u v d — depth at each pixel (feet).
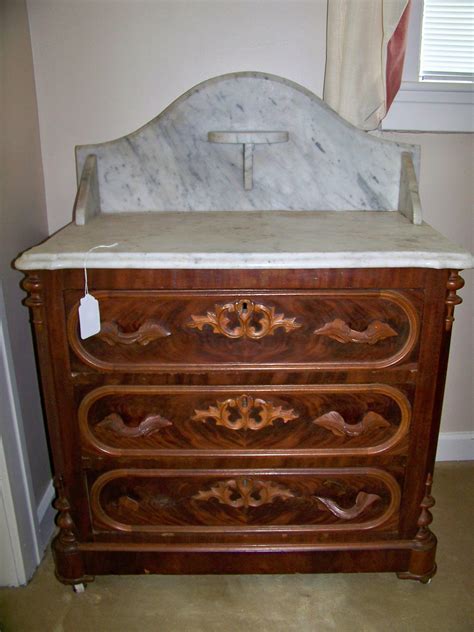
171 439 3.66
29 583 4.25
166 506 3.84
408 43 4.58
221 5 4.37
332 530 3.89
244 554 3.93
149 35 4.42
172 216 4.26
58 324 3.38
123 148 4.28
